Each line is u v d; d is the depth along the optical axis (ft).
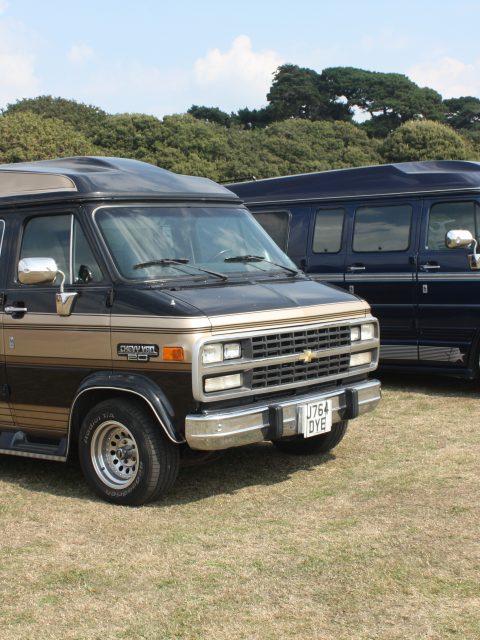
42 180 22.77
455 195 33.58
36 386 22.21
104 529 19.16
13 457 26.30
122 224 21.77
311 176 37.93
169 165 148.15
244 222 24.48
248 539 18.22
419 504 20.01
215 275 21.77
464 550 17.12
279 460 24.50
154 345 19.76
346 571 16.33
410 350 34.40
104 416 20.72
